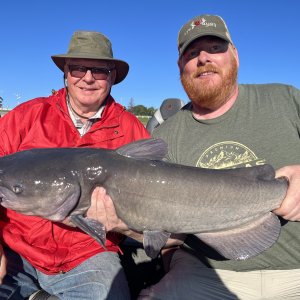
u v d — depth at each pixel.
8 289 0.92
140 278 1.09
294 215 0.88
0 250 0.90
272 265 0.94
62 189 0.84
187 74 1.05
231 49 1.04
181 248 1.06
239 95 1.03
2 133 1.02
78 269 0.94
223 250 0.91
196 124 1.05
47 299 0.92
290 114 0.97
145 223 0.87
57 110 1.04
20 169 0.85
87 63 1.04
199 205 0.87
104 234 0.84
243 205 0.88
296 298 0.93
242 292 0.95
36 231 0.95
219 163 0.98
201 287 0.95
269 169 0.89
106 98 1.09
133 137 1.07
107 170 0.86
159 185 0.86
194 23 1.04
